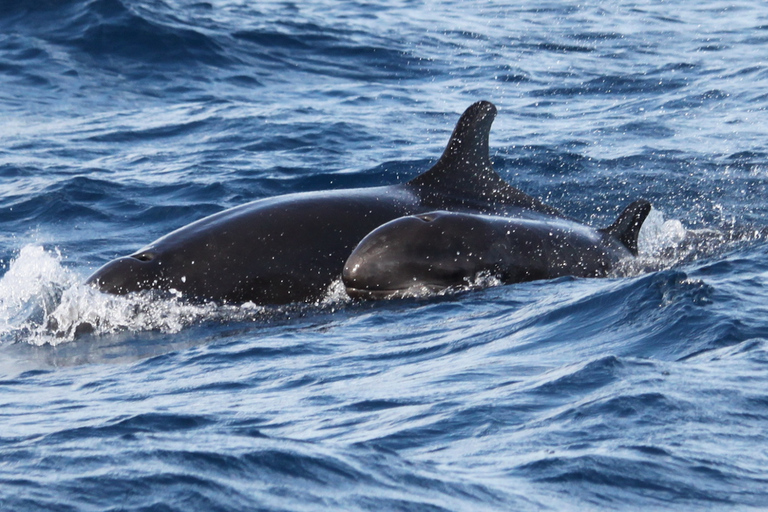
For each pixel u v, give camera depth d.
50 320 33.28
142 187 55.94
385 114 75.12
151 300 33.84
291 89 85.88
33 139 69.94
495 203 39.47
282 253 35.62
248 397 22.56
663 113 71.75
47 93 84.94
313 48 99.38
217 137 68.88
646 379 19.61
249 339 29.77
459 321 29.59
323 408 20.75
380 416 19.61
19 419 21.47
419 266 34.16
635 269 37.34
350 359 26.05
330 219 36.88
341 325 30.86
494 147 62.06
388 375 23.73
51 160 63.66
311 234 36.28
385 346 27.31
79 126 74.12
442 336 27.77
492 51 99.00
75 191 54.88
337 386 22.98
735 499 14.62
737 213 47.97
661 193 51.97
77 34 99.06
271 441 16.91
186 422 20.08
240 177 57.47
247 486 14.72
